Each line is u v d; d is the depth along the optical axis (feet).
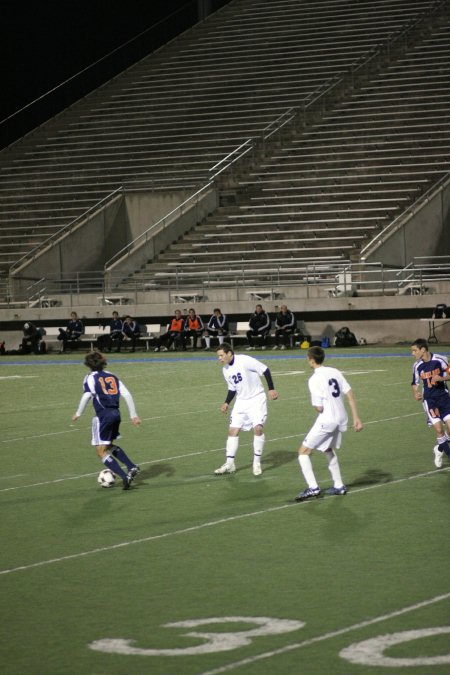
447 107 425.28
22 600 72.33
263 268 367.66
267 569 78.02
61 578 77.77
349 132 426.51
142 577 77.25
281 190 404.36
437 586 71.82
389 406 178.91
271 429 156.56
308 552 82.74
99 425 111.96
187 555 83.41
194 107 485.15
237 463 128.16
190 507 102.47
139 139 467.11
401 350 302.45
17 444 150.82
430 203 365.61
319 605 68.33
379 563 78.54
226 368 119.75
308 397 195.52
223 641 61.87
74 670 57.93
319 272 356.79
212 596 71.46
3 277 396.37
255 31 535.19
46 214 425.28
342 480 114.01
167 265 378.73
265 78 488.02
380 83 455.63
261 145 433.89
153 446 143.64
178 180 422.00
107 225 409.49
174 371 262.47
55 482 119.44
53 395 217.56
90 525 96.02
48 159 469.57
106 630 64.90
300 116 447.42
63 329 350.23
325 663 57.47
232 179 417.08
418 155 402.31
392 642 60.49
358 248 360.48
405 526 90.79
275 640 61.67
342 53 489.26
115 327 336.29
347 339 322.34
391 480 112.98
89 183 443.32
